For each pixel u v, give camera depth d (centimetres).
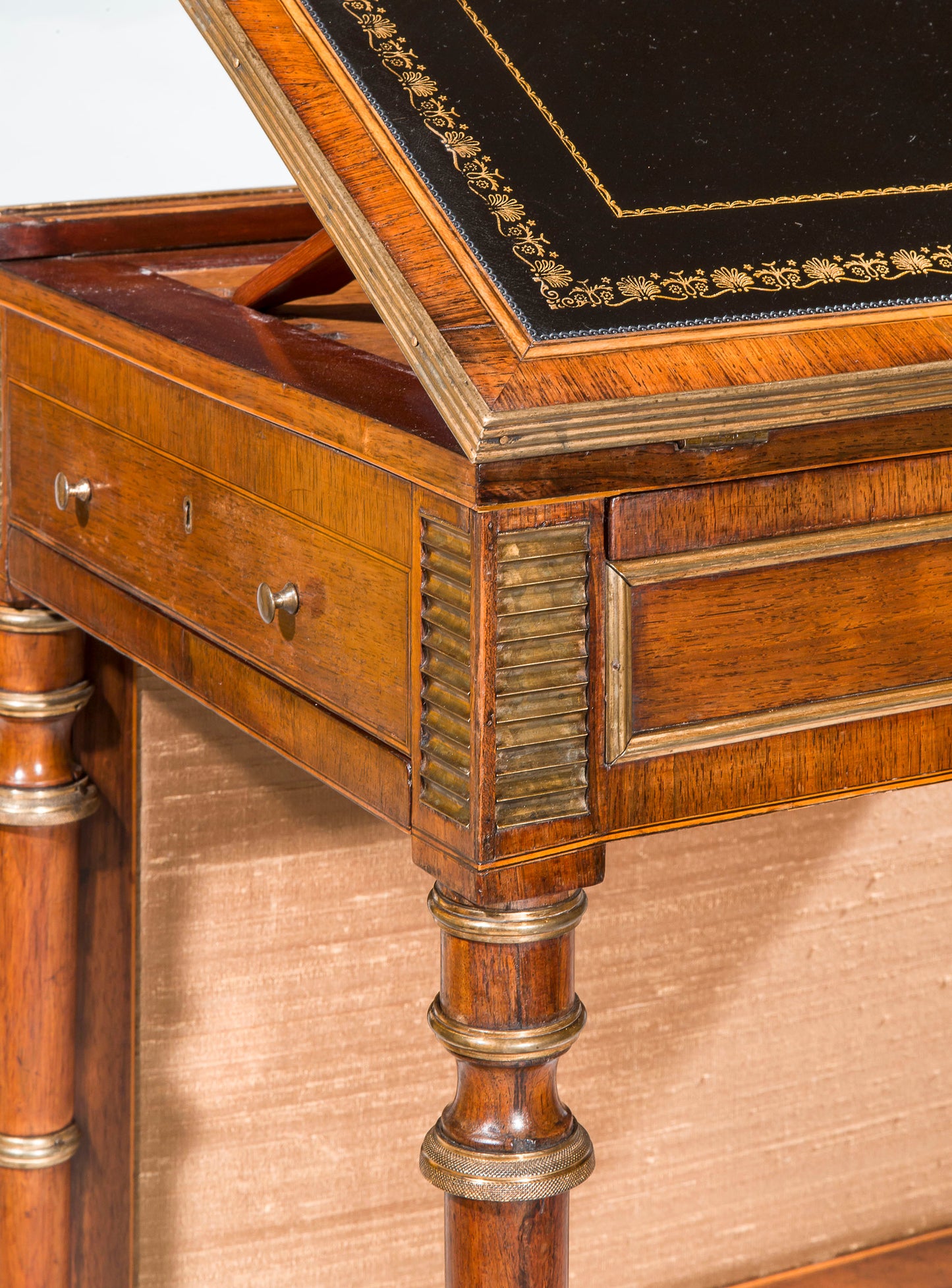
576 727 105
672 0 127
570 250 106
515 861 104
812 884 209
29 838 169
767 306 105
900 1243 224
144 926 184
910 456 110
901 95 124
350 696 115
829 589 110
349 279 141
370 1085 197
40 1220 178
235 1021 189
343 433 110
